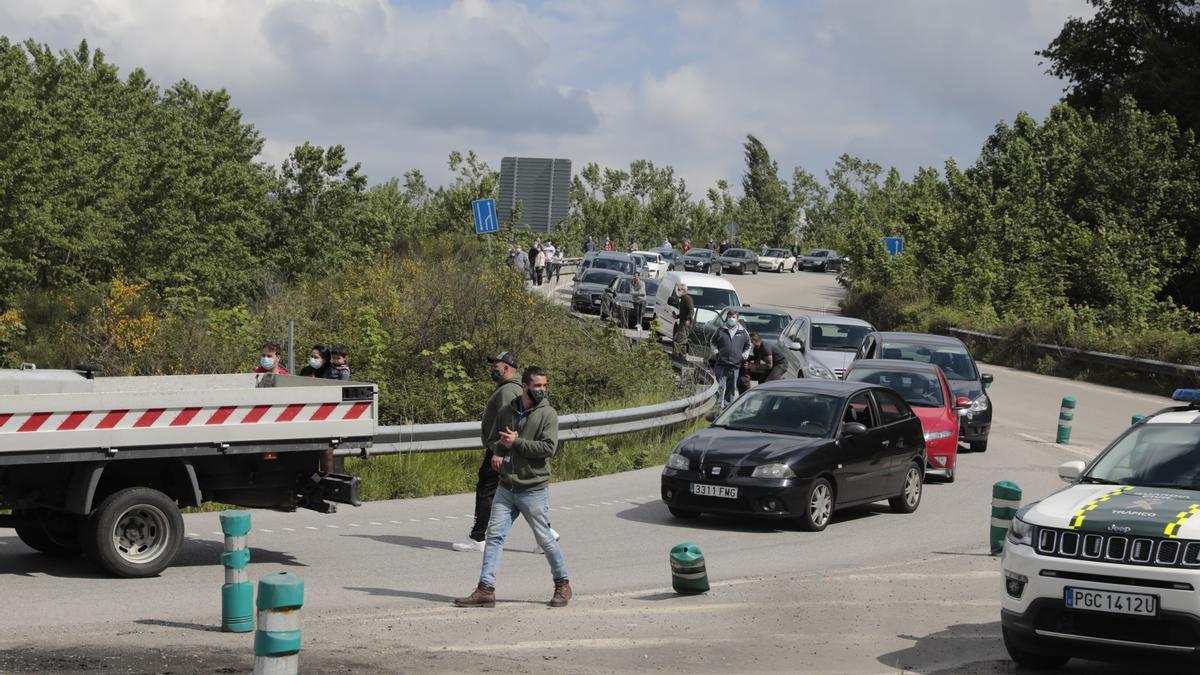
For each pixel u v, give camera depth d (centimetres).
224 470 1142
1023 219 5478
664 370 2681
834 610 1038
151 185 3772
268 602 643
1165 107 6231
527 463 1007
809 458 1452
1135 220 5606
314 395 1147
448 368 2205
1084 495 841
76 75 4066
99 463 1048
